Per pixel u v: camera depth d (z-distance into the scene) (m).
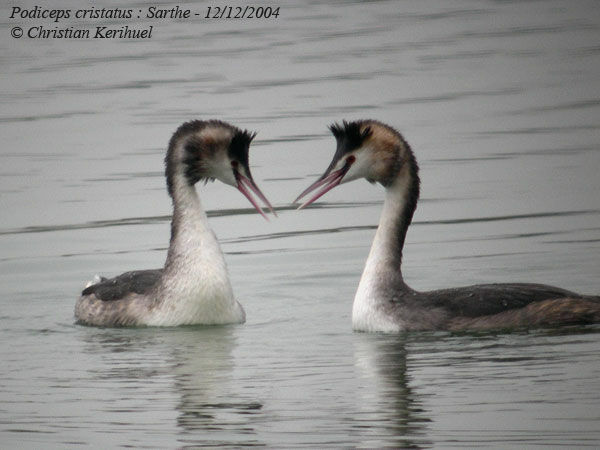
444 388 12.88
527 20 42.84
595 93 32.47
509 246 19.98
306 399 12.74
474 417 11.98
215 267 16.09
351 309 16.98
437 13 44.62
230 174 16.42
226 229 21.98
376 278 15.61
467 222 21.67
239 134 16.42
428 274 18.55
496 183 24.23
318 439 11.55
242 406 12.62
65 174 25.67
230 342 15.30
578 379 12.98
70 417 12.44
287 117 29.98
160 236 21.50
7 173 25.86
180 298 16.05
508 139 27.91
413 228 21.50
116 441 11.71
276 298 17.75
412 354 14.25
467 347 14.41
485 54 37.72
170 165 16.41
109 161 26.61
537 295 15.24
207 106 31.33
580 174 24.61
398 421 11.95
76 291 18.55
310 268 19.34
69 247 20.91
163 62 37.00
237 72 35.72
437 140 28.03
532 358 13.80
